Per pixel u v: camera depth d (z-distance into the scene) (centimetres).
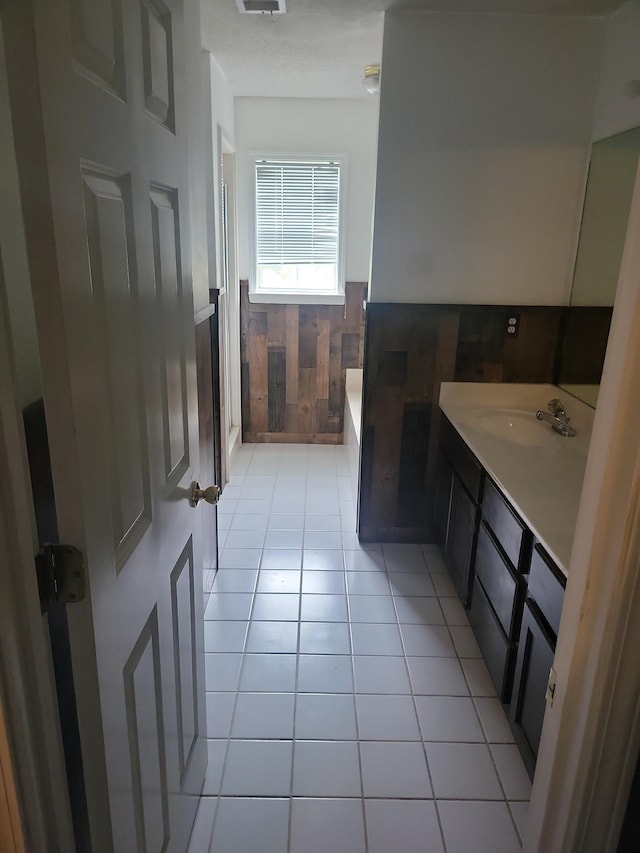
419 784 185
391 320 293
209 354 286
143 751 117
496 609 214
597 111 265
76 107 79
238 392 459
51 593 85
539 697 175
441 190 278
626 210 238
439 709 214
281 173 425
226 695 218
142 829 118
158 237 118
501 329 295
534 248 286
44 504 92
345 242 436
